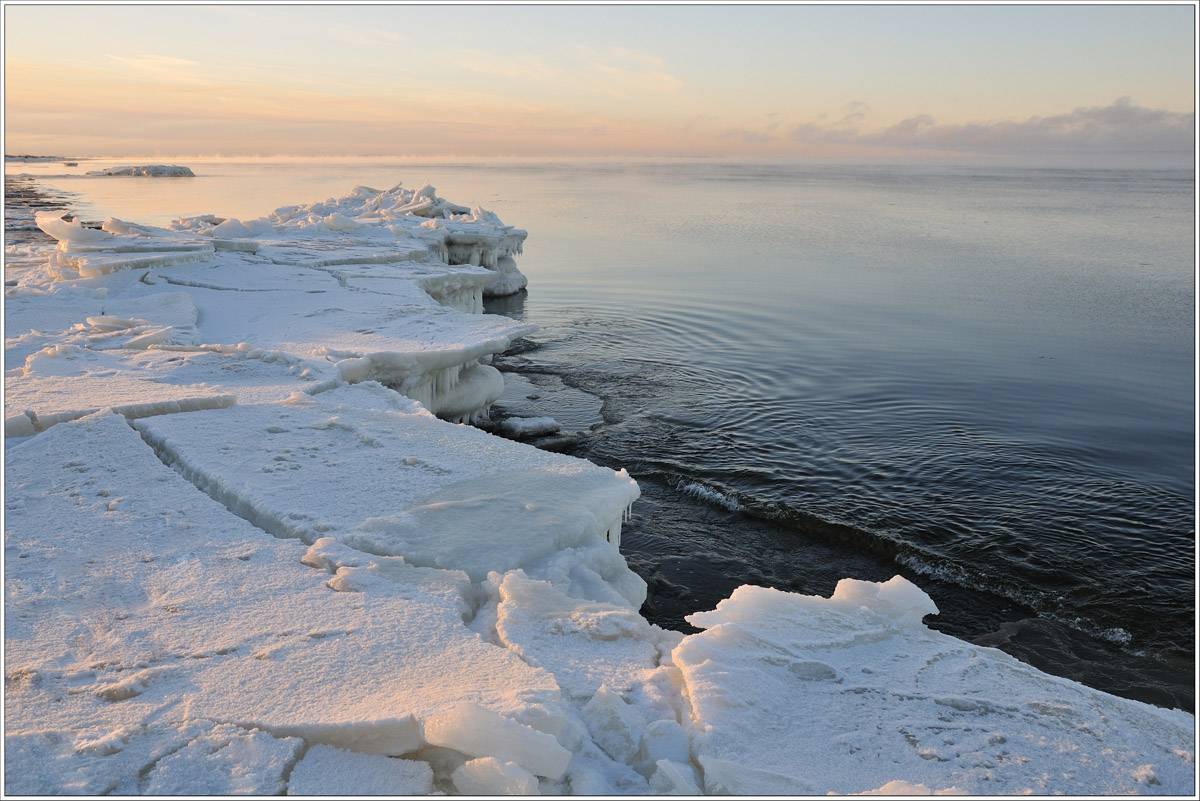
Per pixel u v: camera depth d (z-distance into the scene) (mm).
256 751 3553
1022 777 3670
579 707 4145
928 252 56250
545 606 5117
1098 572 10977
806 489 13719
